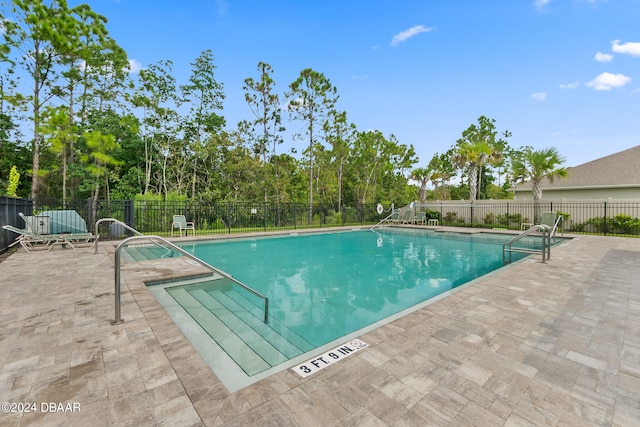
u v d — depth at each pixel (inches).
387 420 67.8
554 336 111.8
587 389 80.0
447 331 115.9
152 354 96.7
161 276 200.2
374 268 275.7
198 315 144.9
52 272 213.0
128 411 69.6
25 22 602.9
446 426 66.1
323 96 808.3
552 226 401.1
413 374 86.6
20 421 66.0
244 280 229.6
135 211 491.5
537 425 66.7
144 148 855.1
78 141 727.7
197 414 68.9
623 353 99.3
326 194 1002.7
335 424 66.2
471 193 753.6
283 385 81.1
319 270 266.8
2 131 771.4
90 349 99.8
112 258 275.1
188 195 872.3
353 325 146.3
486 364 92.2
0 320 124.6
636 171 610.2
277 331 133.6
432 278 239.6
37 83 660.7
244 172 831.7
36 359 93.2
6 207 313.3
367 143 956.6
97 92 766.5
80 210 450.9
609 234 496.7
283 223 668.7
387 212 836.0
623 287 177.8
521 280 193.9
